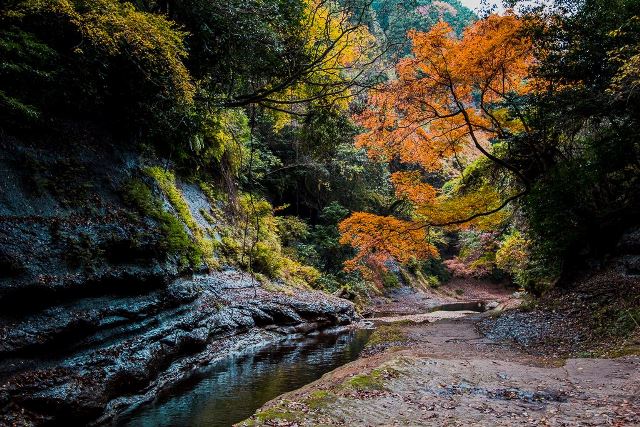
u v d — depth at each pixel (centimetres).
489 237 2650
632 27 1098
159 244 946
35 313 641
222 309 1241
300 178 2805
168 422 650
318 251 2642
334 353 1177
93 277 738
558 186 1397
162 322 923
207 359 1054
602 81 1220
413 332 1353
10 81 733
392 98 1552
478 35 1434
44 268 661
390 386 649
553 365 812
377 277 3247
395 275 3512
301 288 1969
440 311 2519
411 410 550
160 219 1020
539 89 1403
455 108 1634
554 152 1581
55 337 645
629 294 1115
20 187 709
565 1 1246
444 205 1703
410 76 1540
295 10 1048
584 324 1117
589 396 596
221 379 895
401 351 1017
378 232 1659
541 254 1669
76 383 646
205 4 886
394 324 1603
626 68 962
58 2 633
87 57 801
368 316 2231
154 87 931
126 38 698
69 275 696
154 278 898
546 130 1412
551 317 1296
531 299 1698
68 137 863
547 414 529
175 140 1398
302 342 1369
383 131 1684
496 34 1338
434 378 698
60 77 798
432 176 3272
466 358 885
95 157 920
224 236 1638
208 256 1387
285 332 1473
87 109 930
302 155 2455
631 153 1283
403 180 1734
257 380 885
